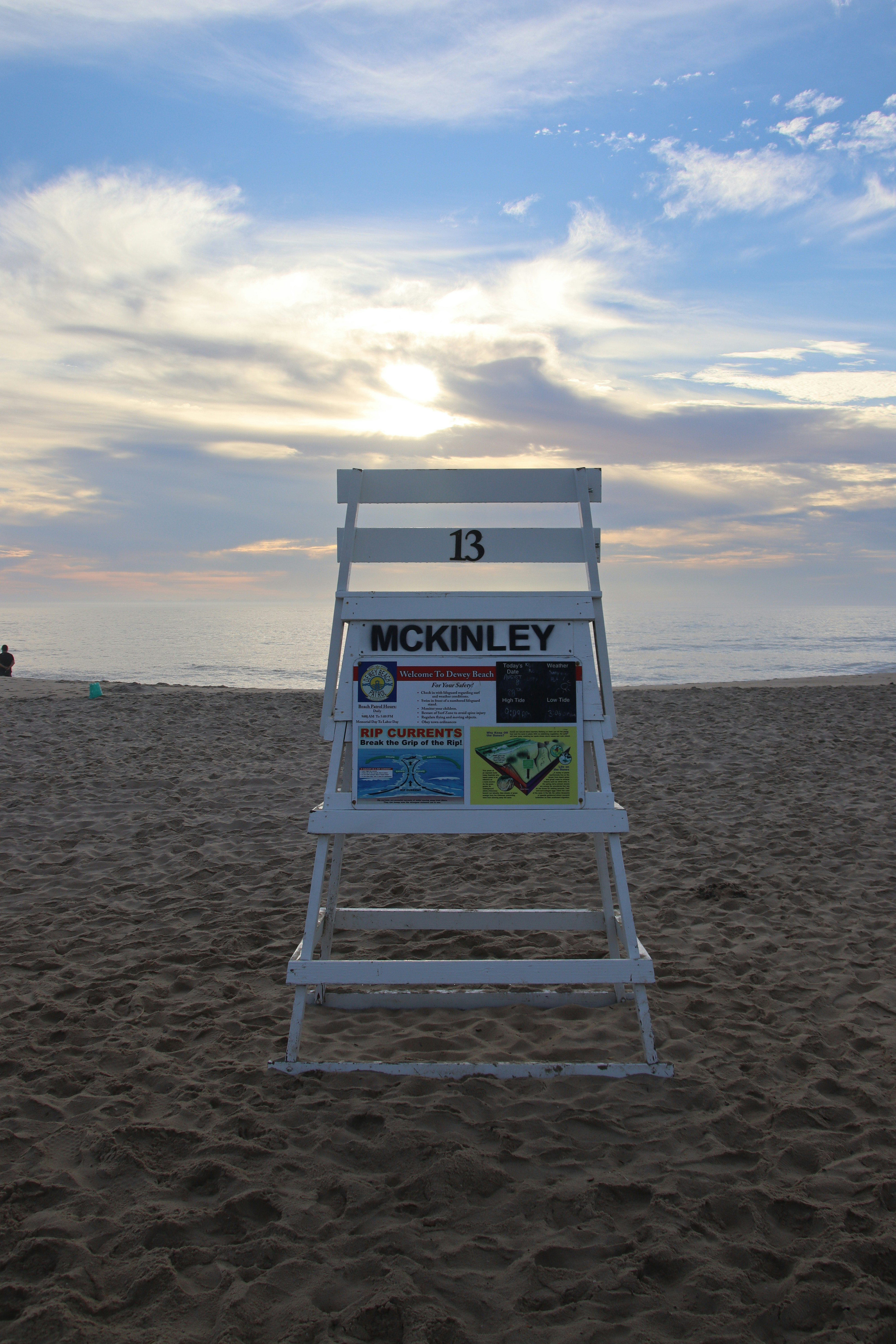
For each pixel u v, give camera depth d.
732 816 7.83
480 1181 2.65
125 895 5.82
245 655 66.56
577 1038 3.67
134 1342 2.04
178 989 4.26
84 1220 2.47
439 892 5.82
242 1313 2.12
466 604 3.46
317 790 9.15
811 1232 2.47
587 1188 2.62
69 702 15.74
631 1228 2.47
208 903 5.61
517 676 3.45
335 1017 3.94
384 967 3.30
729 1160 2.79
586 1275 2.27
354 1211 2.52
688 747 11.55
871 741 11.54
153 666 53.50
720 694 16.86
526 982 3.29
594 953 4.79
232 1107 3.08
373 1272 2.27
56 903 5.63
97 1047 3.58
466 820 3.42
